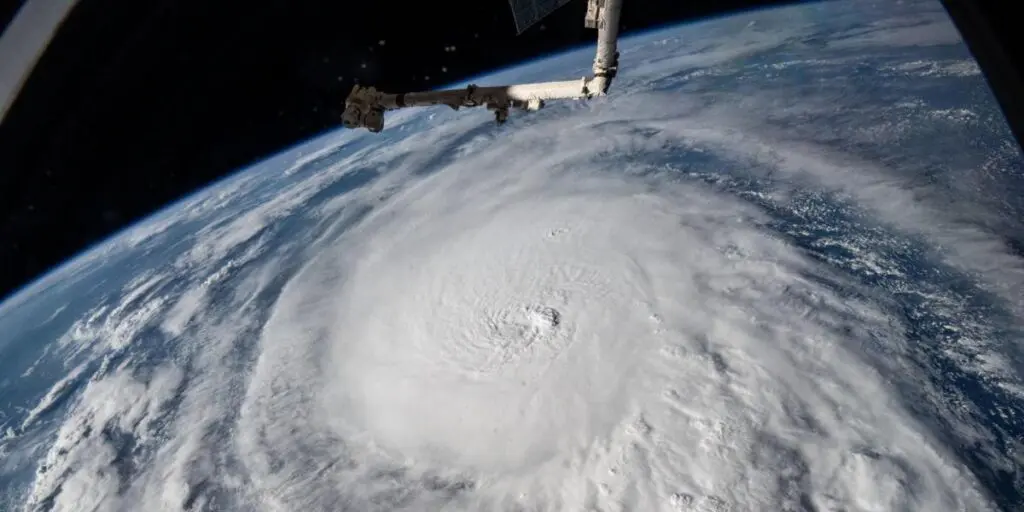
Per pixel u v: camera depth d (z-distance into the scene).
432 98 3.39
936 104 22.11
